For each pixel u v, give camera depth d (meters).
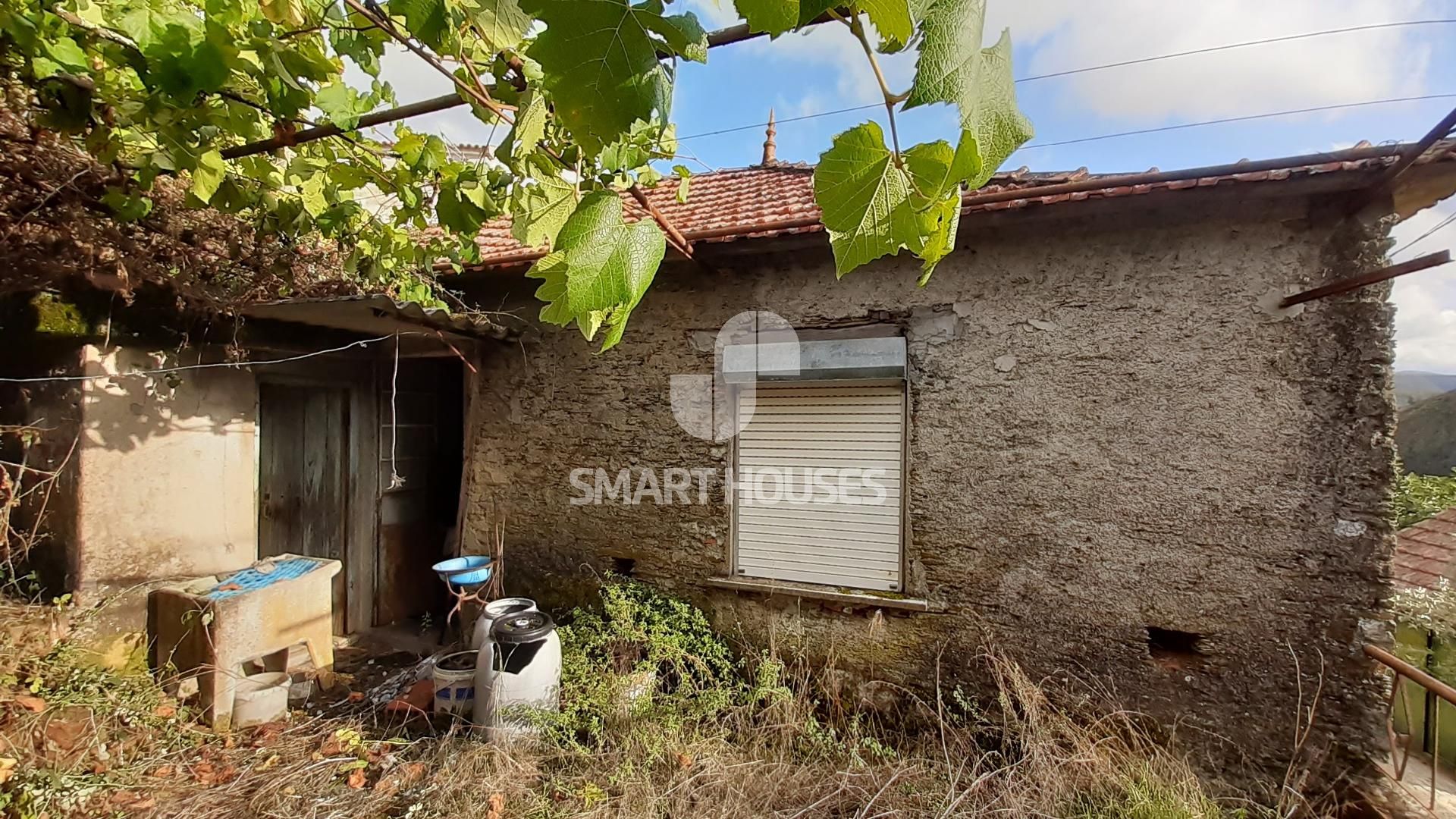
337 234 3.27
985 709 3.53
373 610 5.59
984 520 3.58
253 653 3.80
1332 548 3.00
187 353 4.09
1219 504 3.16
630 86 0.72
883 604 3.73
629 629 3.93
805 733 3.51
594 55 0.71
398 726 3.75
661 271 4.33
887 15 0.56
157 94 1.92
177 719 3.47
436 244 3.68
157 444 3.93
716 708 3.65
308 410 5.18
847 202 0.80
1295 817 2.96
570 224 0.74
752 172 6.50
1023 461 3.50
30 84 1.97
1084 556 3.39
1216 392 3.17
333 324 4.47
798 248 3.76
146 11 1.61
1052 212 3.20
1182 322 3.22
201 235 3.63
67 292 3.64
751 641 4.08
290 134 2.09
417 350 5.16
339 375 5.29
